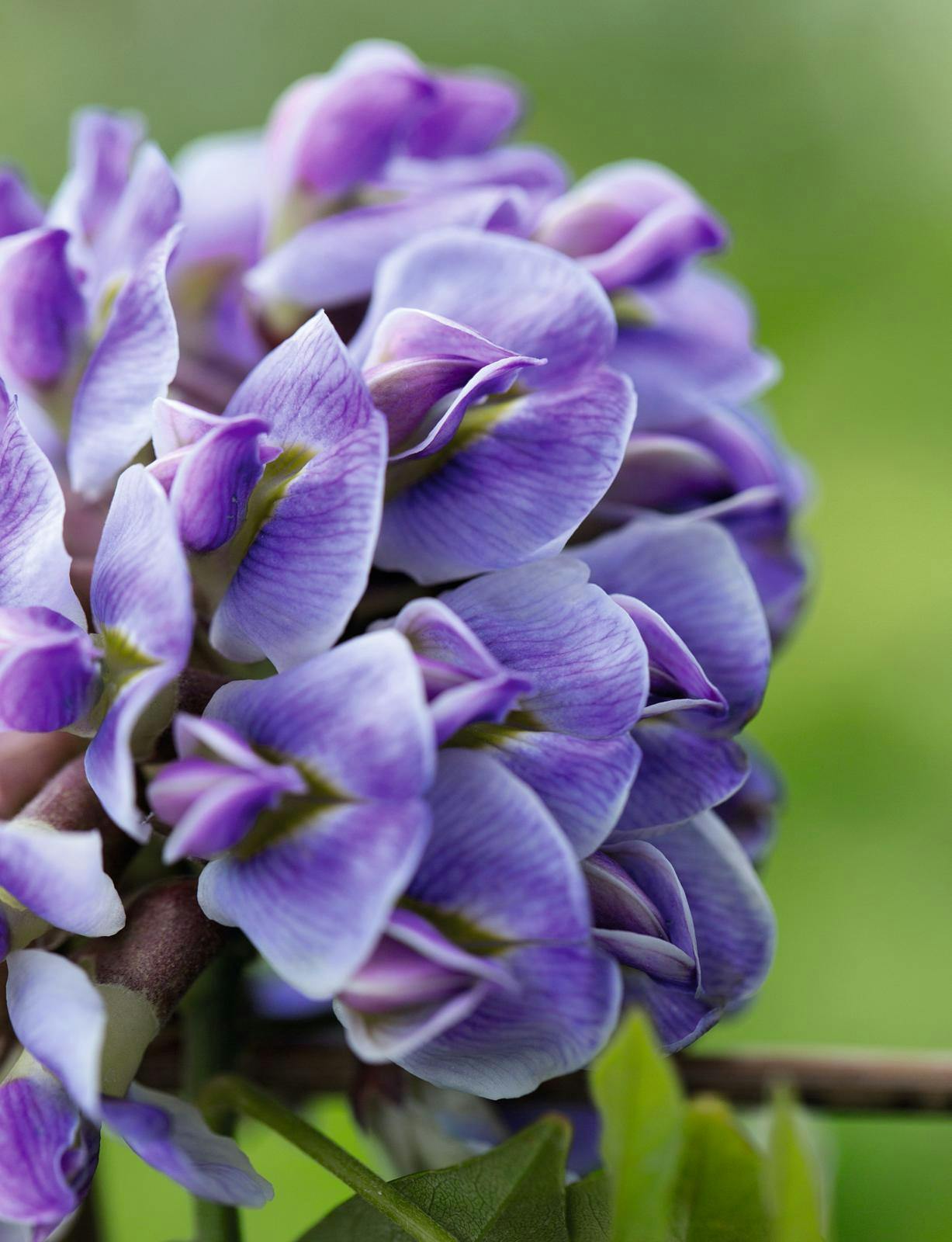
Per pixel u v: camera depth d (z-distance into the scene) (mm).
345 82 286
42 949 254
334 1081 286
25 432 254
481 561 260
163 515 245
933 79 573
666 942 255
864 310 549
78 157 292
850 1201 404
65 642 247
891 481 541
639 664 254
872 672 534
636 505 278
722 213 571
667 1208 240
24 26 599
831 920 513
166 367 261
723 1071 286
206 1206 271
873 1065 286
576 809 252
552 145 588
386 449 249
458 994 245
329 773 245
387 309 267
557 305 265
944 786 522
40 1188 246
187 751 248
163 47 611
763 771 292
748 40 585
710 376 289
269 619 251
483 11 601
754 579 285
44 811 254
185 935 256
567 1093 280
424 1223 258
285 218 289
